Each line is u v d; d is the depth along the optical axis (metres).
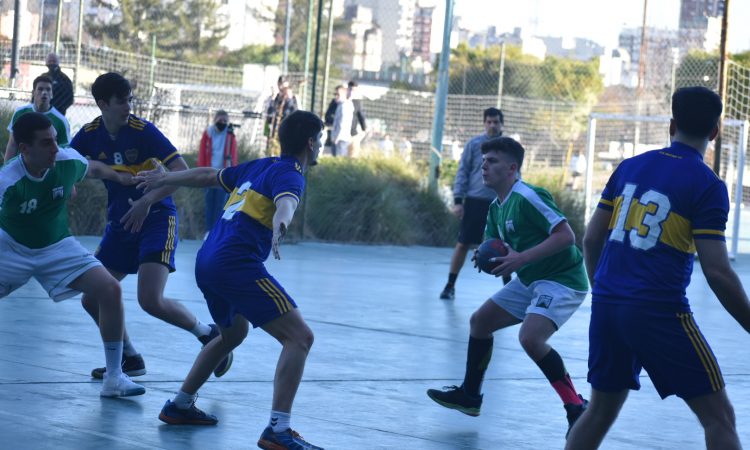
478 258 10.80
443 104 37.47
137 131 11.66
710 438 7.52
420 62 138.50
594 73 109.44
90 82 49.38
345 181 34.75
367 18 139.00
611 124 82.31
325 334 15.70
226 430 9.55
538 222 10.45
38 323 14.93
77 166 10.44
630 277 7.62
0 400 10.08
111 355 10.59
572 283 10.55
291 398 8.75
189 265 23.97
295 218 33.16
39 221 10.31
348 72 108.38
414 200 36.91
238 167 9.40
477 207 21.20
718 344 17.03
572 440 8.02
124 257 11.94
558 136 76.56
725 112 41.97
